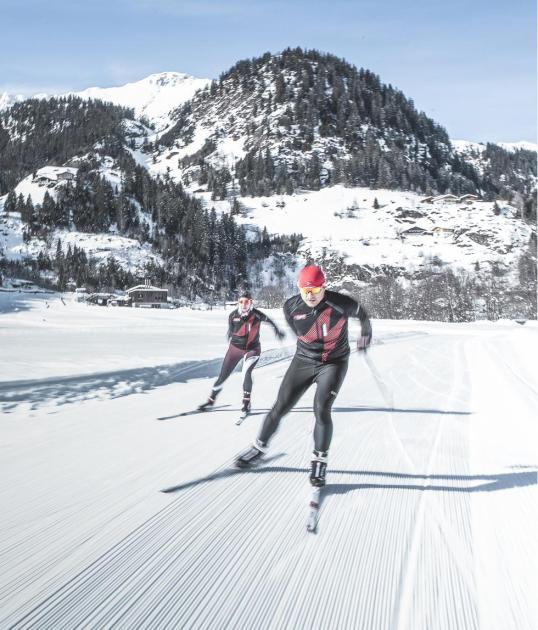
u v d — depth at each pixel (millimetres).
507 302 100938
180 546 2777
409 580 2516
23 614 2137
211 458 4391
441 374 11195
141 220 192750
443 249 175250
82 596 2281
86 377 8789
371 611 2250
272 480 3889
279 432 5387
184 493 3559
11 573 2457
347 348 3635
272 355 13539
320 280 3316
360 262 165000
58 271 154125
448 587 2459
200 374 9945
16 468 4016
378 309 104000
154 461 4266
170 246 179000
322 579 2498
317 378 3637
